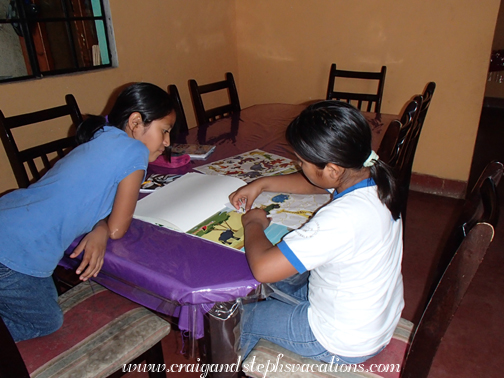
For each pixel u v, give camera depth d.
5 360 0.76
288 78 3.24
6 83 1.87
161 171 1.36
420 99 1.52
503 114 4.85
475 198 0.96
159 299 0.90
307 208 1.07
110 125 1.06
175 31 2.73
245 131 1.84
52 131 2.11
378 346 0.92
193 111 3.04
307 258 0.76
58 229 0.95
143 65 2.56
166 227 0.98
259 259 0.79
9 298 0.95
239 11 3.23
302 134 0.78
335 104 0.79
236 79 3.44
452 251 0.94
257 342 1.03
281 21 3.08
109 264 0.88
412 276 2.00
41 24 2.35
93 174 0.94
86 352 0.98
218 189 1.16
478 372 1.46
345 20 2.83
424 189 2.95
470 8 2.41
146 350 1.04
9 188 2.00
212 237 0.94
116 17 2.32
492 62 4.55
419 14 2.56
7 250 0.93
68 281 1.49
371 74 2.49
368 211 0.79
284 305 1.02
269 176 1.17
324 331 0.90
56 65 2.47
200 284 0.78
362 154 0.77
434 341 0.80
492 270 2.02
